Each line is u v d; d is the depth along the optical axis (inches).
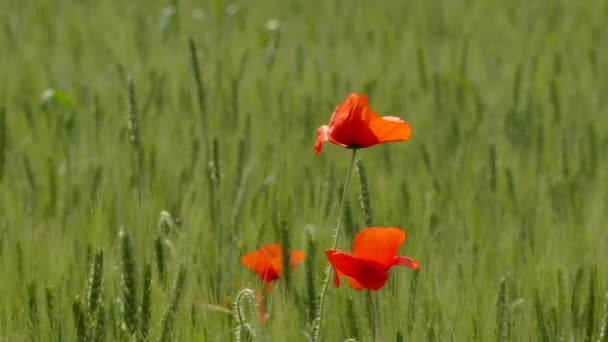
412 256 349.7
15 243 343.6
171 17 860.6
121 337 293.0
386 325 300.7
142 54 753.0
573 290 331.0
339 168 485.4
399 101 629.3
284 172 436.1
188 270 308.8
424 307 315.3
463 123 610.5
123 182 429.1
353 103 252.1
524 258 374.6
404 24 953.5
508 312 316.5
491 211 427.2
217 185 383.9
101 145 516.4
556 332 315.6
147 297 287.1
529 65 748.6
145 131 524.1
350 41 854.5
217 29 847.7
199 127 546.9
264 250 317.1
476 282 340.8
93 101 538.9
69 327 293.7
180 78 676.1
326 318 300.4
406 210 402.6
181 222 360.2
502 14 1003.3
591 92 700.7
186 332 290.0
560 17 1003.3
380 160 510.3
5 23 816.3
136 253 322.7
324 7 1041.5
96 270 276.4
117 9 1003.3
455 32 926.4
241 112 589.0
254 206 396.2
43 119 569.9
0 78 700.0
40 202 434.0
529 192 458.6
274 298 314.5
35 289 305.4
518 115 555.5
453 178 476.4
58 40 845.2
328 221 362.9
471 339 298.2
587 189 481.7
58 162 509.7
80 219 371.6
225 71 704.4
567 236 399.2
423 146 478.9
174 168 465.1
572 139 554.9
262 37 814.5
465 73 716.7
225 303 309.7
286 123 553.6
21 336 296.5
